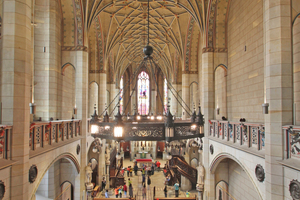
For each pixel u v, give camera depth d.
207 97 15.60
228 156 12.18
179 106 30.61
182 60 23.69
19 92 7.30
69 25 14.94
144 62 8.45
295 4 7.55
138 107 45.47
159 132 6.59
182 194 22.22
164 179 28.00
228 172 15.47
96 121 7.57
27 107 7.58
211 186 15.15
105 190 22.20
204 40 15.91
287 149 7.17
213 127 14.84
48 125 9.88
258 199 11.30
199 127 7.35
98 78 22.66
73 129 13.61
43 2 13.66
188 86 23.30
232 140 11.83
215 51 15.77
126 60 37.22
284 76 7.38
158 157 42.28
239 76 13.88
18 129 7.21
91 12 15.40
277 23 7.47
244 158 10.25
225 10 15.59
